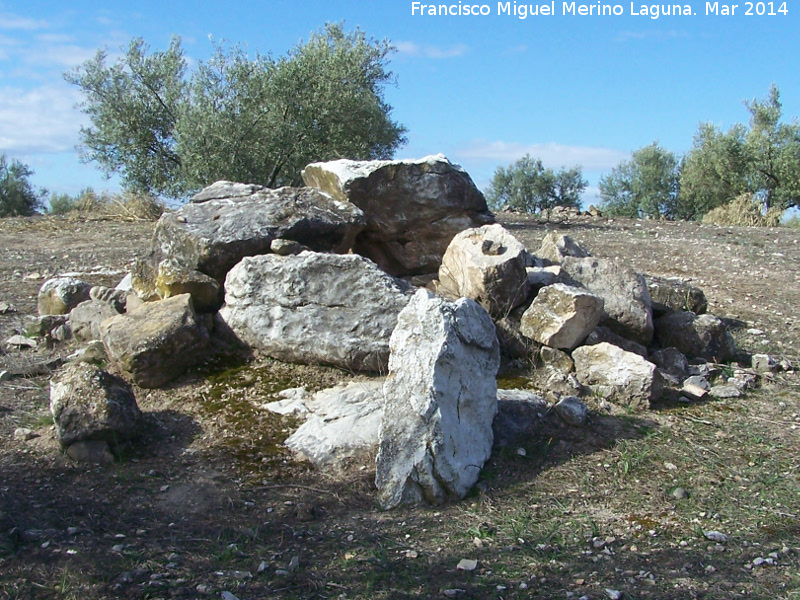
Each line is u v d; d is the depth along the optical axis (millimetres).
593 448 5312
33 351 7188
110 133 19703
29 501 4551
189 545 4145
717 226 18984
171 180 19953
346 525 4371
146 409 5727
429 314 4875
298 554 4043
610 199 38531
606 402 5977
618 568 3895
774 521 4434
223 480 4859
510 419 5414
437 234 7656
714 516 4496
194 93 18016
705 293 10344
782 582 3760
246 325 6262
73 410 5055
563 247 7797
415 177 7477
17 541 4070
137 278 6953
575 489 4789
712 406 6156
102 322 6340
